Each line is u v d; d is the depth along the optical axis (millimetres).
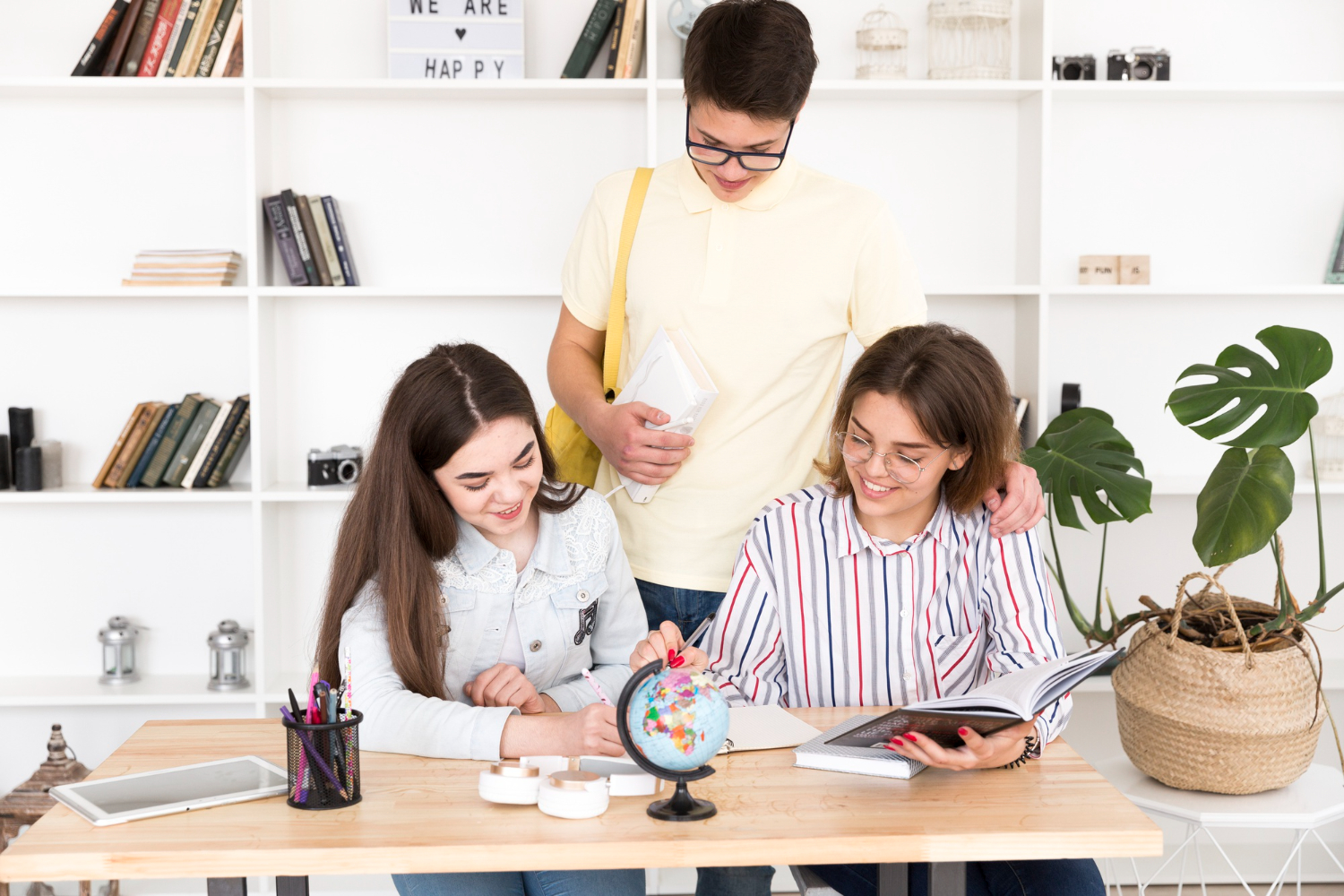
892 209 2812
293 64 2732
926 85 2564
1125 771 2273
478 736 1341
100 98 2711
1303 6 2791
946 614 1621
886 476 1489
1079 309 2844
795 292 1775
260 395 2600
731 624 1635
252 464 2645
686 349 1762
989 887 1475
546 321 2830
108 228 2742
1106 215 2830
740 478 1798
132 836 1123
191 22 2562
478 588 1548
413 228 2783
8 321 2752
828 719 1503
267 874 1090
